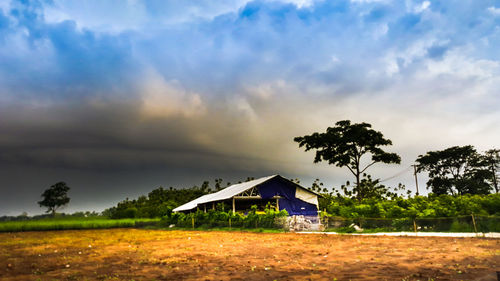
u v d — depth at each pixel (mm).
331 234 22219
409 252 11984
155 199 107750
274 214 30375
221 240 20484
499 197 21234
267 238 21125
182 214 44500
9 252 17281
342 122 57125
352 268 9500
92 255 14836
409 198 26625
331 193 56062
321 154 57531
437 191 74000
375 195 53469
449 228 19234
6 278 9773
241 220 32312
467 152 72250
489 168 75250
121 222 54000
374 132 54344
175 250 15672
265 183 38625
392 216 23250
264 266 10438
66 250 17578
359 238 18359
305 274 8953
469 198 22688
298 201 39531
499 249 11492
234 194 36062
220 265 10914
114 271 10438
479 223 17578
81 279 9312
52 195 135000
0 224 47219
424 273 8344
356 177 55562
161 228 43656
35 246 20766
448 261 9766
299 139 59312
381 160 54938
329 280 8078
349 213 27375
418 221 21016
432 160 74375
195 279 8805
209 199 44500
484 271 8203
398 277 8055
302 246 15812
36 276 9977
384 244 14891
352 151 55938
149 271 10242
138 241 22109
